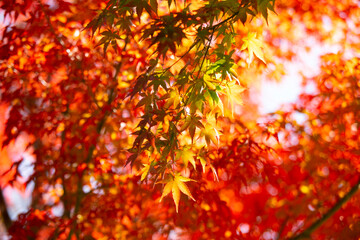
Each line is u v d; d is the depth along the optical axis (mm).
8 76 4949
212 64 2750
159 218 5508
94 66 5164
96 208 5305
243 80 5820
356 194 5738
